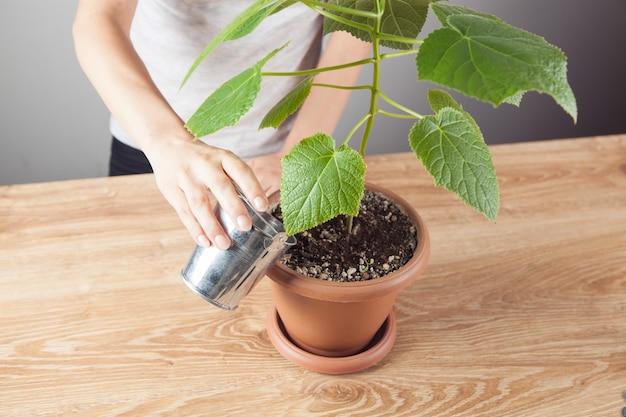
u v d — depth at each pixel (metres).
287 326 1.02
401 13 0.94
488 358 1.03
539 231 1.26
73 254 1.15
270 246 0.86
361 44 1.45
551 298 1.14
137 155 1.70
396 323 1.08
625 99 2.57
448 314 1.10
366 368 1.01
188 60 1.47
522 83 0.63
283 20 1.46
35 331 1.03
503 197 1.34
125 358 1.00
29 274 1.11
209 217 0.88
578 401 0.97
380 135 2.44
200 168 0.91
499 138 2.57
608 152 1.49
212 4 1.40
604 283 1.17
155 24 1.45
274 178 1.28
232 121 0.73
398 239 0.98
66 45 2.05
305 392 0.97
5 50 2.02
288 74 0.80
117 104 1.06
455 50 0.66
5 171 2.27
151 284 1.12
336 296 0.88
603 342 1.07
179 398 0.95
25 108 2.14
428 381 1.00
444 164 0.78
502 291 1.15
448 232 1.25
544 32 2.35
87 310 1.07
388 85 2.32
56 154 2.27
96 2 1.18
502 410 0.95
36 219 1.22
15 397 0.93
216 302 0.92
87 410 0.92
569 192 1.36
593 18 2.35
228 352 1.02
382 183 1.35
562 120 2.57
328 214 0.78
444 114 0.80
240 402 0.95
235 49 1.47
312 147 0.79
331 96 1.46
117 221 1.23
